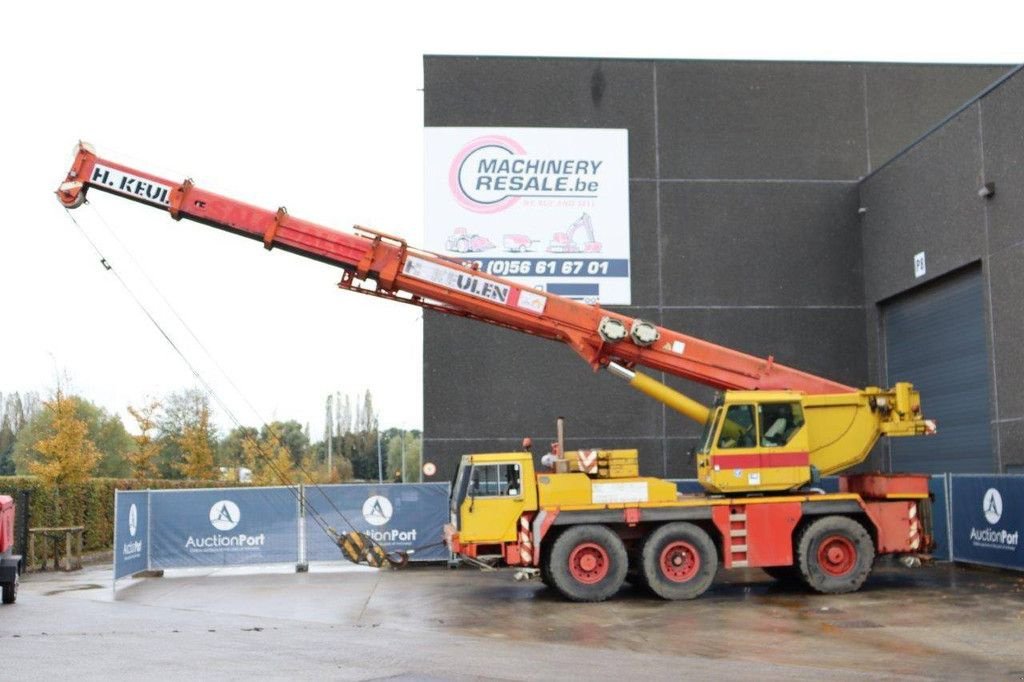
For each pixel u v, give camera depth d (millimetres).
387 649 10812
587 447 23016
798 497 15656
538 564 15289
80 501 27125
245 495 20266
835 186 24078
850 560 15469
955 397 20656
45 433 44531
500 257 23188
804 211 23953
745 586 16609
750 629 12227
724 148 23891
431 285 15812
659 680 8953
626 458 15938
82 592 17375
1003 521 16812
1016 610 13383
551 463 16234
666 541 15211
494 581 18031
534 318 16078
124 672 9367
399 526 20469
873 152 24203
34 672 9391
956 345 20562
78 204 15461
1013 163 18250
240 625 12875
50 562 24125
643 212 23594
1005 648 10672
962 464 20406
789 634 11789
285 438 68125
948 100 24484
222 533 20141
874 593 15273
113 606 15188
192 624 12984
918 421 16141
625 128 23688
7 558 15570
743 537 15461
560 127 23531
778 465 15664
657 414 23188
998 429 18688
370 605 14883
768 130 24000
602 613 13852
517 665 9781
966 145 19734
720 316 23531
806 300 23750
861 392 16297
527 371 23094
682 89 23906
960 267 20031
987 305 19031
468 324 23094
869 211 23625
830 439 16141
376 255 15719
